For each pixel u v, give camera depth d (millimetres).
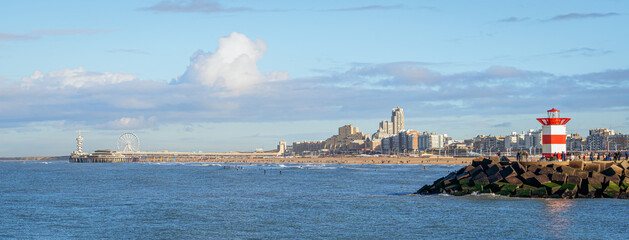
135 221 54062
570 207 56781
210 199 74375
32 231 48906
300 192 85125
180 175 155625
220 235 46594
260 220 54031
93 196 80312
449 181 72125
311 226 50312
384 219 53156
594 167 66000
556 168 65500
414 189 89438
